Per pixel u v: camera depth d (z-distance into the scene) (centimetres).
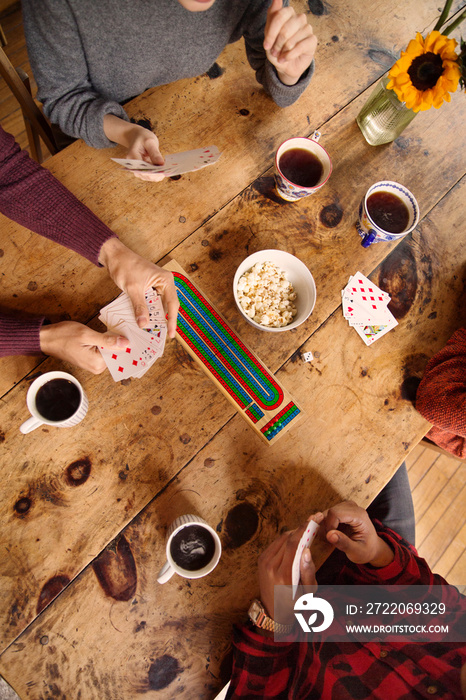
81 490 104
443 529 206
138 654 97
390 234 120
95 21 108
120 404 110
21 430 100
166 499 106
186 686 97
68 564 99
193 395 113
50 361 111
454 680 100
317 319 124
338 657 104
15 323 104
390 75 107
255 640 98
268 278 119
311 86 142
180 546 98
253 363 117
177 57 127
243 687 96
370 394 121
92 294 116
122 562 101
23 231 116
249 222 128
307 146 122
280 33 109
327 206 133
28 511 101
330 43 147
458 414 110
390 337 127
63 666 94
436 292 133
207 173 129
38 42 109
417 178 141
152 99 130
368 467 116
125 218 121
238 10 123
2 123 233
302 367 120
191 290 119
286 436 114
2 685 138
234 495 109
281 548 99
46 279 115
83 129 117
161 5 110
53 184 109
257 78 136
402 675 101
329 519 104
